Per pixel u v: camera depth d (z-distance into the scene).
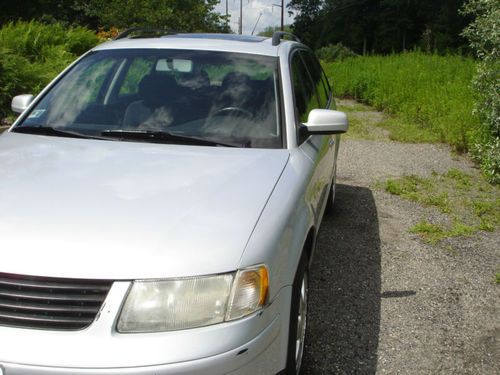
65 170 2.79
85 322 2.08
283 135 3.38
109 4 20.77
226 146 3.24
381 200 6.84
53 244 2.18
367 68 21.64
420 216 6.27
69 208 2.40
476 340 3.71
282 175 2.94
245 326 2.19
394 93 15.39
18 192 2.55
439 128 11.15
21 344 2.04
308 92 4.43
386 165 8.77
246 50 3.96
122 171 2.79
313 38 83.69
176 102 3.57
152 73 3.80
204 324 2.14
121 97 3.68
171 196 2.54
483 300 4.30
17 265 2.12
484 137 8.63
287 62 3.93
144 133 3.31
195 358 2.08
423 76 16.00
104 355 2.03
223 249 2.25
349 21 76.75
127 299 2.10
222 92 3.61
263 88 3.64
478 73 8.59
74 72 3.99
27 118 3.66
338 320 3.86
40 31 14.80
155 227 2.30
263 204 2.58
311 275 4.58
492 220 6.19
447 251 5.27
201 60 3.85
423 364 3.39
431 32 57.38
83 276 2.10
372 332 3.73
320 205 3.86
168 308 2.12
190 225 2.34
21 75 11.09
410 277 4.65
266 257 2.33
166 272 2.14
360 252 5.14
